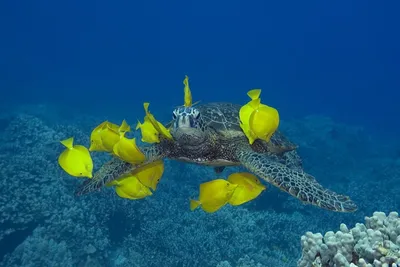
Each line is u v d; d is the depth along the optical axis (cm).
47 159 1283
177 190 1407
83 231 1051
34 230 1006
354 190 1786
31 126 1553
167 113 3244
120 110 4231
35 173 1134
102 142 455
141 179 477
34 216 1030
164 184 1427
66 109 3691
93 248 1048
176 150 552
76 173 421
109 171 511
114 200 1148
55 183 1120
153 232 1110
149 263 1050
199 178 1528
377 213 477
